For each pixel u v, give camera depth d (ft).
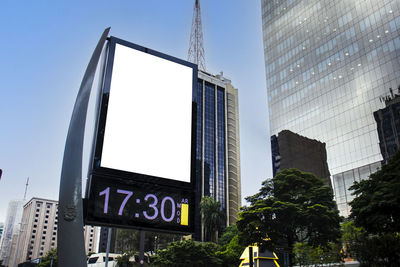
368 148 253.44
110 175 31.83
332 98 293.84
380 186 72.18
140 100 35.63
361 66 276.62
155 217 32.55
